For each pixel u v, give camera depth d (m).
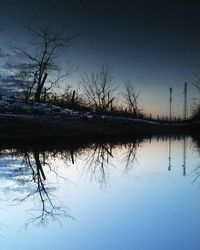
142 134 43.91
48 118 33.91
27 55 42.34
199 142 34.44
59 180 13.19
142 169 16.19
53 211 9.08
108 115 51.28
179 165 17.58
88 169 15.93
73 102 47.22
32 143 24.08
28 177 13.52
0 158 17.70
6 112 32.34
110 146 26.48
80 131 34.28
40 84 42.97
